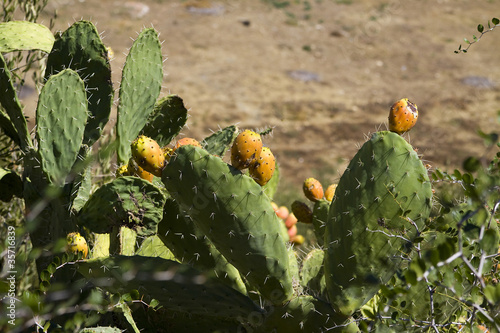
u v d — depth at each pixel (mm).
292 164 11602
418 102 14688
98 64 2775
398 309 2354
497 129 13586
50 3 15750
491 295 1744
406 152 2311
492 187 1943
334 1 19984
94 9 16516
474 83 15805
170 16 17375
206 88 14242
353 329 2371
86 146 2689
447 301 2410
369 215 2320
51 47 2885
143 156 2240
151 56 2873
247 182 2246
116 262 2336
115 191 2332
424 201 2320
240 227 2264
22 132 2645
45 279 2301
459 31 18859
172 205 2494
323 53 16875
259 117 13367
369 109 14266
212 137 3172
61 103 2529
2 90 2625
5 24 2967
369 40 17703
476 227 2219
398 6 20141
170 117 3072
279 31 17688
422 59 17016
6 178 2721
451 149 12250
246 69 15406
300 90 14844
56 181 2521
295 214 3123
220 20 17719
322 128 13211
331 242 2381
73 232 2590
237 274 2566
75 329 2242
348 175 2361
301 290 2736
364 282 2348
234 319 2652
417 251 2299
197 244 2516
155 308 2682
